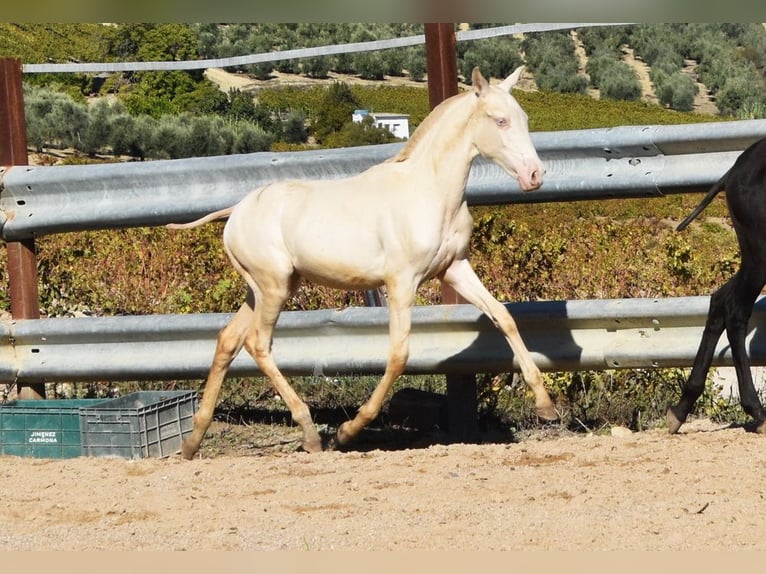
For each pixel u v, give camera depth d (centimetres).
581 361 1167
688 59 8875
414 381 1399
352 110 7044
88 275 1692
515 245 1530
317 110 7300
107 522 880
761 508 835
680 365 1151
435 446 1103
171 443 1216
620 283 1525
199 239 1806
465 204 1102
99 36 7706
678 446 1041
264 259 1117
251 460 1088
